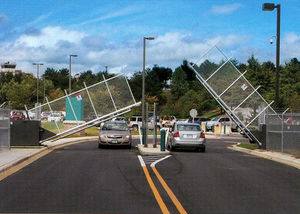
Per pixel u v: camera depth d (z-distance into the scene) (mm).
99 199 8180
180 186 9820
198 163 15117
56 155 18109
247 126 21312
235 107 21328
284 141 18688
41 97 82250
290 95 49781
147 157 17438
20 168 13242
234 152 20906
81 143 27828
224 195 8734
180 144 20078
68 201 7977
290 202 8094
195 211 7211
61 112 23391
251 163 15320
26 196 8469
